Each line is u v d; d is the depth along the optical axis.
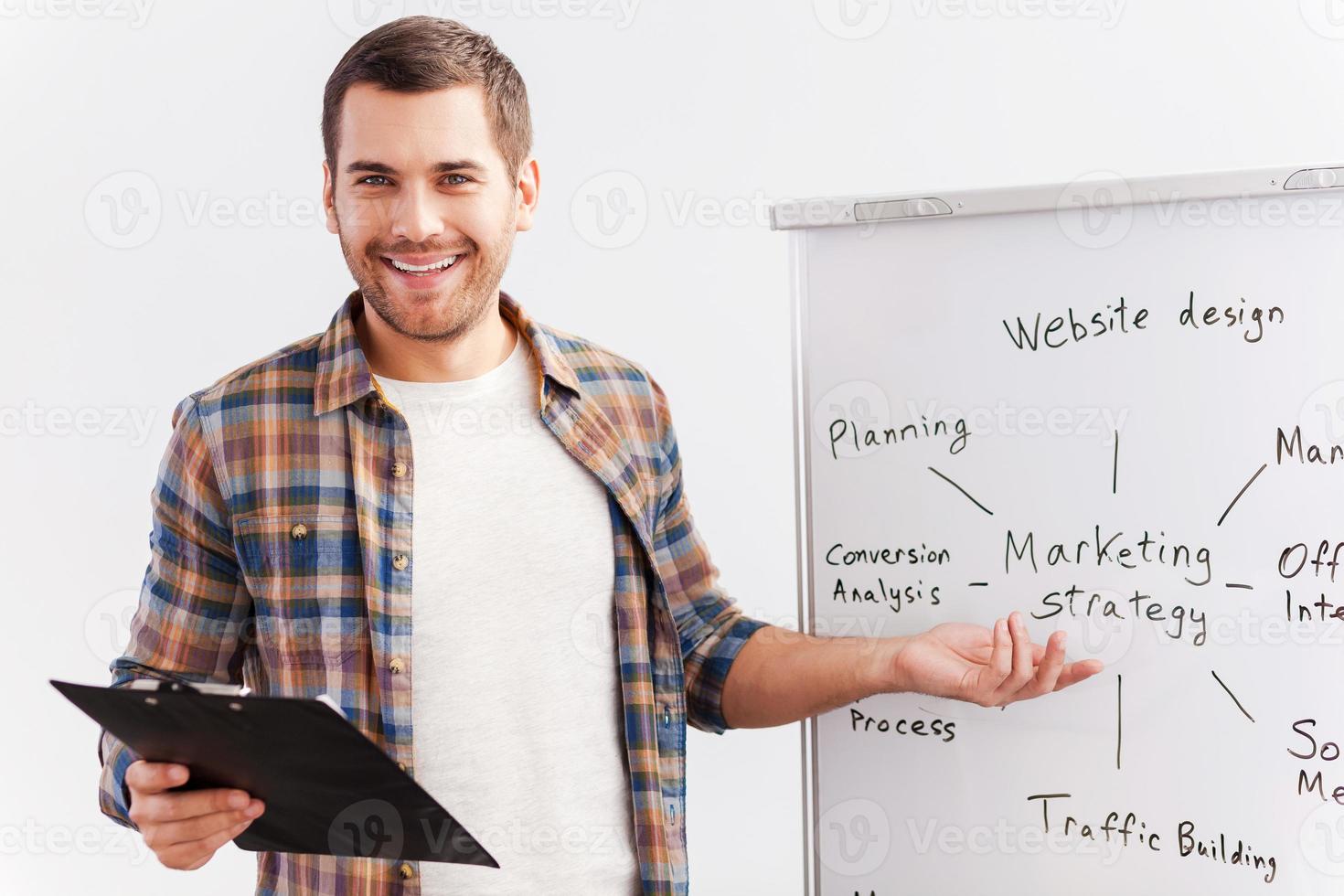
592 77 2.01
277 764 0.90
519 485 1.21
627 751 1.23
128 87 1.99
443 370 1.21
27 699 2.06
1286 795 1.26
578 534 1.22
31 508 2.04
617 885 1.20
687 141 2.01
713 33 2.00
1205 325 1.28
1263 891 1.27
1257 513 1.26
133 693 0.85
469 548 1.17
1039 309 1.32
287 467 1.17
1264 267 1.26
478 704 1.15
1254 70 1.85
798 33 1.98
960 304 1.34
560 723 1.18
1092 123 1.91
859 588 1.39
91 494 2.04
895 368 1.37
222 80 1.99
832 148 1.99
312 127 2.00
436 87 1.11
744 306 2.03
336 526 1.16
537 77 2.01
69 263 2.01
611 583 1.24
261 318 2.02
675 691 1.29
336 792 0.92
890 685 1.31
